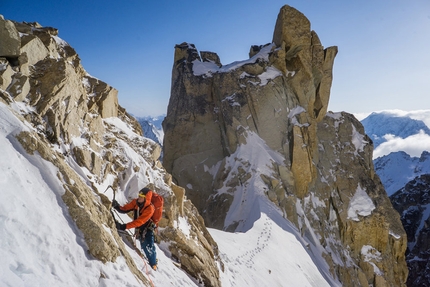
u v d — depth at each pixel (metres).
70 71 9.57
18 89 7.89
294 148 28.70
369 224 29.89
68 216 5.98
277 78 31.19
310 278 20.08
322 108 33.97
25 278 4.32
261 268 16.19
